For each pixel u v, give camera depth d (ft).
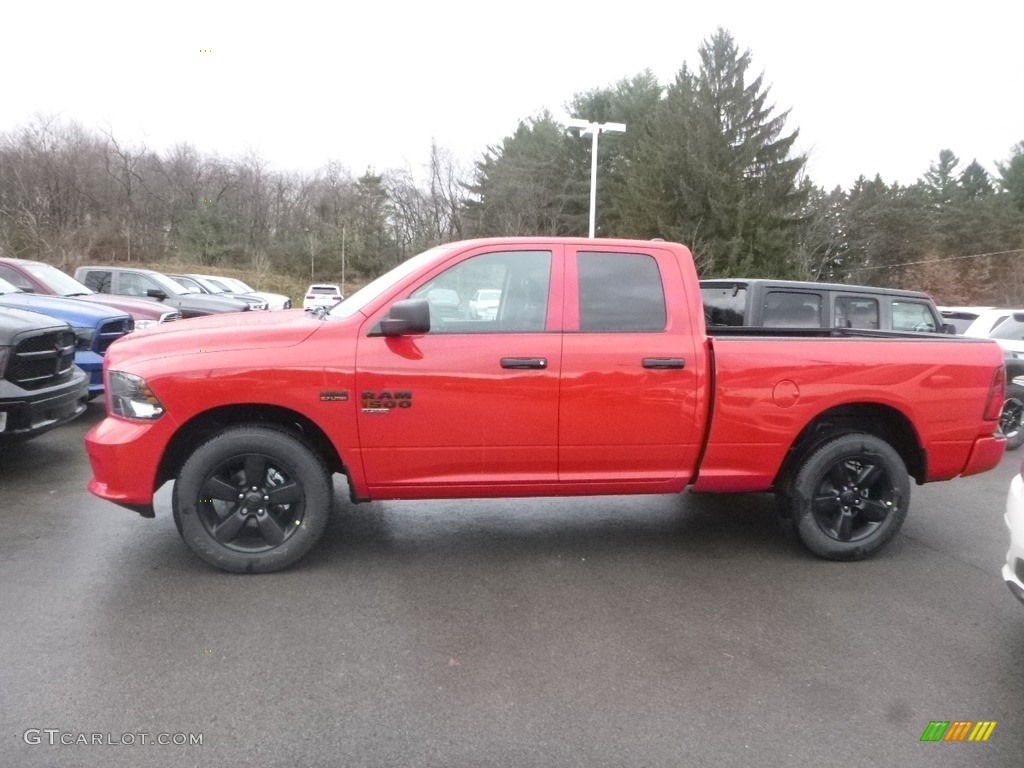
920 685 10.69
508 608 12.93
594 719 9.73
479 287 14.19
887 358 15.02
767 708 10.04
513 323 14.15
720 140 120.78
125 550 15.17
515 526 17.33
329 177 166.91
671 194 121.90
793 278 119.65
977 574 14.98
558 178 137.59
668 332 14.47
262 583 13.73
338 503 18.74
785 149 124.16
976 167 218.59
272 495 13.91
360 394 13.55
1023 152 172.24
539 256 14.37
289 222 165.17
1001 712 10.07
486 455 14.14
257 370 13.30
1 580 13.58
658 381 14.29
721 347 14.47
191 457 13.52
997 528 18.20
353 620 12.33
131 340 13.93
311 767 8.71
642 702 10.13
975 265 144.25
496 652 11.39
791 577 14.62
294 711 9.77
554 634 12.01
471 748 9.10
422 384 13.65
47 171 137.59
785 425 14.78
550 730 9.48
